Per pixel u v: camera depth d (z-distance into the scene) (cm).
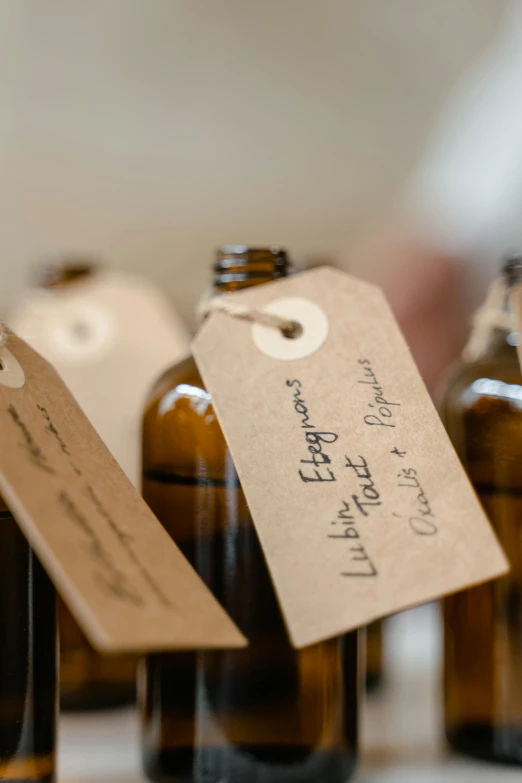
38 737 28
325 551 26
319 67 83
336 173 84
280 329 28
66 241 81
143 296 41
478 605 32
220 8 81
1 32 79
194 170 83
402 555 26
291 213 84
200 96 82
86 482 26
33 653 28
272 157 84
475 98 79
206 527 29
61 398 27
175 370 31
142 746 31
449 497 27
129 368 39
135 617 24
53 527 24
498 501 32
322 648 30
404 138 84
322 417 27
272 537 26
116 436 36
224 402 27
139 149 82
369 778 30
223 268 31
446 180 80
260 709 29
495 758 32
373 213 85
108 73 81
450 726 33
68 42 80
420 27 82
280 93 83
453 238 77
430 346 72
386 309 29
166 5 80
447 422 32
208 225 84
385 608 26
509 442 32
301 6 82
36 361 27
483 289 74
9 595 28
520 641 32
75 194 81
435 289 74
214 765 29
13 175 80
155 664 30
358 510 27
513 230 75
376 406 28
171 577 25
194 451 30
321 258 40
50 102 80
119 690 36
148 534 26
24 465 25
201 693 29
